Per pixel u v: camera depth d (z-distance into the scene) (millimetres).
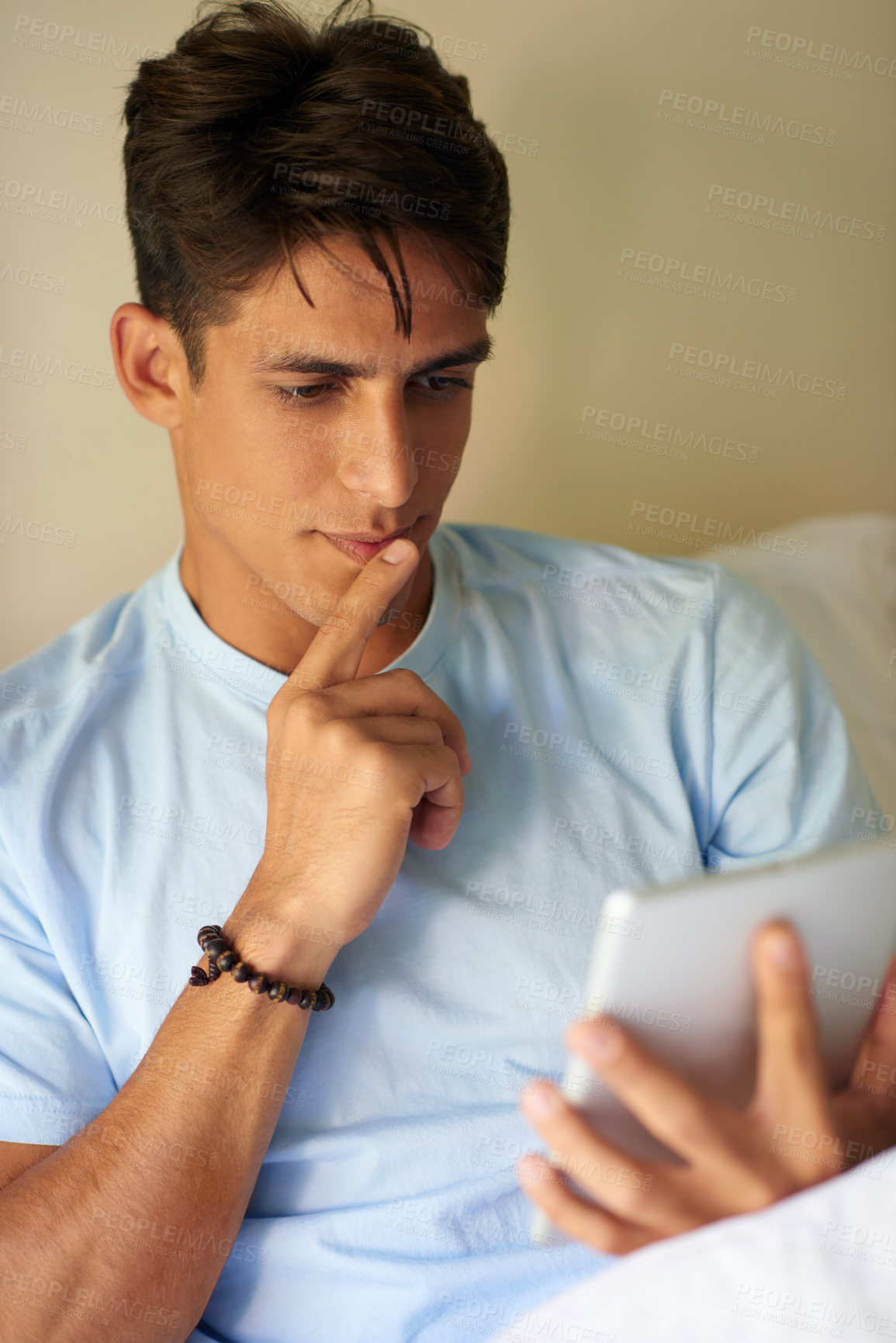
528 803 779
